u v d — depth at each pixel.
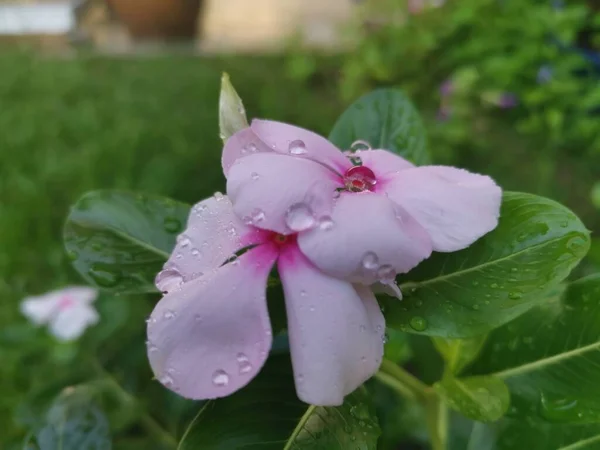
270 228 0.07
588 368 0.09
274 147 0.07
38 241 0.29
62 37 0.64
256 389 0.08
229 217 0.07
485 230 0.07
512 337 0.09
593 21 0.38
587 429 0.10
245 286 0.07
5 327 0.23
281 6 0.71
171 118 0.39
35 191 0.31
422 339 0.13
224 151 0.07
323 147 0.08
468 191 0.07
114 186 0.31
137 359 0.13
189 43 0.63
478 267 0.08
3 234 0.28
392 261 0.06
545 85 0.35
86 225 0.10
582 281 0.09
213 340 0.06
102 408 0.12
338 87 0.46
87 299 0.20
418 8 0.41
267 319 0.07
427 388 0.10
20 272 0.27
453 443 0.13
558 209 0.08
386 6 0.43
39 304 0.20
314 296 0.06
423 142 0.10
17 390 0.20
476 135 0.37
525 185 0.32
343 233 0.06
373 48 0.42
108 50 0.59
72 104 0.43
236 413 0.08
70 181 0.33
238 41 0.63
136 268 0.10
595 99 0.33
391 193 0.07
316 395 0.06
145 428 0.13
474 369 0.09
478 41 0.39
